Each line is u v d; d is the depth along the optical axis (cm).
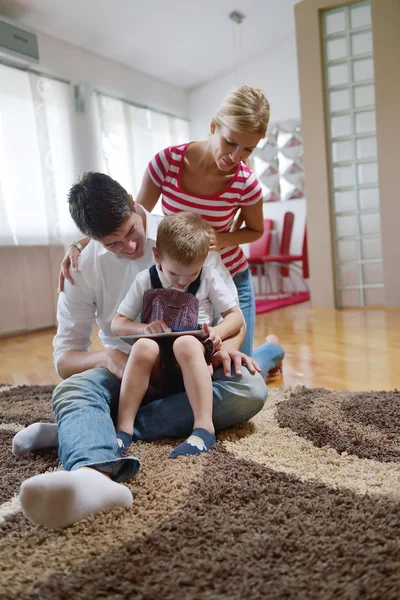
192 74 624
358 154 465
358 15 451
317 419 146
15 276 436
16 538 88
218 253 168
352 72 459
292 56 604
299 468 112
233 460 117
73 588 72
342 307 480
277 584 70
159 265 143
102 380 133
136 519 92
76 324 157
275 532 84
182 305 139
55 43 473
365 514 88
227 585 70
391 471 108
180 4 474
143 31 501
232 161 157
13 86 427
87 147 501
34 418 168
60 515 88
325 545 79
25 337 418
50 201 455
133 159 552
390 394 170
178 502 97
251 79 630
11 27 418
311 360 254
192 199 175
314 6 455
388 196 450
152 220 159
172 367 135
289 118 618
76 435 109
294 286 641
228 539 82
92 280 155
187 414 134
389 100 443
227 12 509
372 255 469
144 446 131
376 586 68
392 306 457
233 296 158
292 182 625
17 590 72
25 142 436
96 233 132
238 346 148
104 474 103
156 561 78
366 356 255
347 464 114
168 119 616
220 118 153
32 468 122
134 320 147
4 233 420
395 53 437
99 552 81
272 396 180
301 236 630
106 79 530
